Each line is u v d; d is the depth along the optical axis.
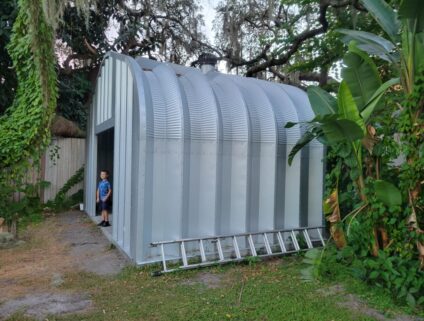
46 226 9.48
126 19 15.81
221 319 4.19
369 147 5.34
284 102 7.86
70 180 12.49
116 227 7.50
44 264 6.39
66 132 12.74
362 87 5.55
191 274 5.79
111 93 8.41
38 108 9.78
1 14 11.92
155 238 6.31
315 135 6.13
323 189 7.74
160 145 6.39
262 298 4.80
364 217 5.39
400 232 4.88
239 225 6.95
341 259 5.84
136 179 6.19
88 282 5.46
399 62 5.38
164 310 4.43
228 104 7.20
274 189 7.23
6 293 5.05
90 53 15.27
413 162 4.70
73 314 4.36
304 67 13.66
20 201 10.39
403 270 4.70
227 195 6.96
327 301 4.73
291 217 7.46
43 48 9.37
